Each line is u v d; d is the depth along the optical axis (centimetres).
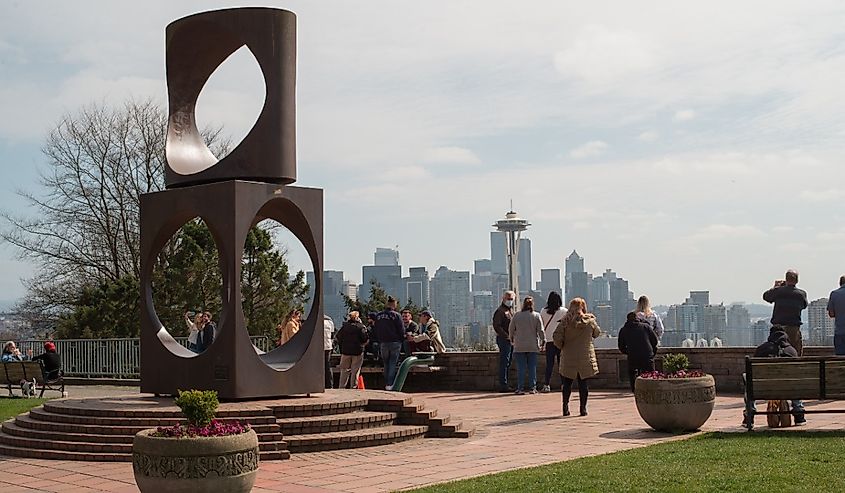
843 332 1747
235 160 1455
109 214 3962
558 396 2002
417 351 2231
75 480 1067
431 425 1375
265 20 1468
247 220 1412
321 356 1475
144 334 1491
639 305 1948
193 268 3594
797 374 1273
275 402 1359
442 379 2294
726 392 2030
